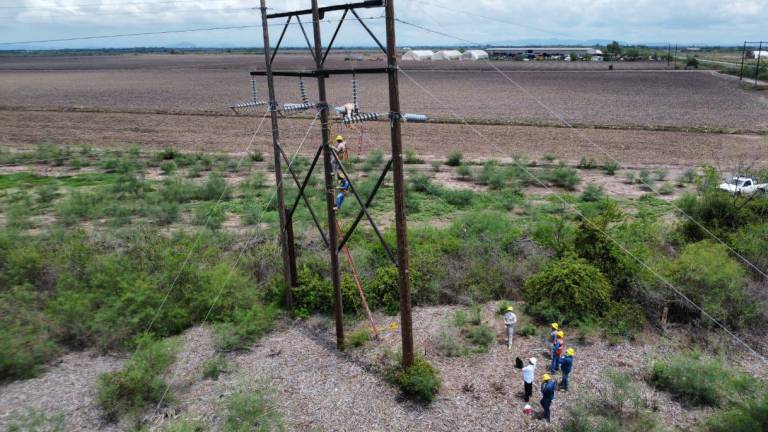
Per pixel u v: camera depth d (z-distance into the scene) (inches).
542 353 614.5
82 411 520.4
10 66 7475.4
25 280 753.0
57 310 666.8
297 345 642.2
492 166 1505.9
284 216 689.6
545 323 680.4
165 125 2420.0
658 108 2819.9
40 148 1861.5
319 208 1162.0
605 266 730.8
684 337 650.8
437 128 2281.0
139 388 532.7
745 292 687.7
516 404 526.0
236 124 2418.8
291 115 2632.9
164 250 818.2
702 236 904.9
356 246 898.1
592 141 1990.7
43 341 621.6
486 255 848.3
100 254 824.9
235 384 559.5
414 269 768.3
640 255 741.9
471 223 1011.3
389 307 724.7
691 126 2253.9
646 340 644.7
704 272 688.4
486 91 3745.1
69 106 3056.1
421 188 1370.6
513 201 1230.9
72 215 1125.1
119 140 2105.1
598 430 475.5
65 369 597.9
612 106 2923.2
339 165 584.7
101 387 540.1
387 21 473.4
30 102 3250.5
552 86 4010.8
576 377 569.3
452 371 582.6
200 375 579.8
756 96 3250.5
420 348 625.9
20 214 1096.8
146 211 1159.6
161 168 1628.9
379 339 647.8
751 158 1685.5
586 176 1504.7
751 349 623.5
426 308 733.3
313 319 706.2
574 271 687.1
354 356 614.5
